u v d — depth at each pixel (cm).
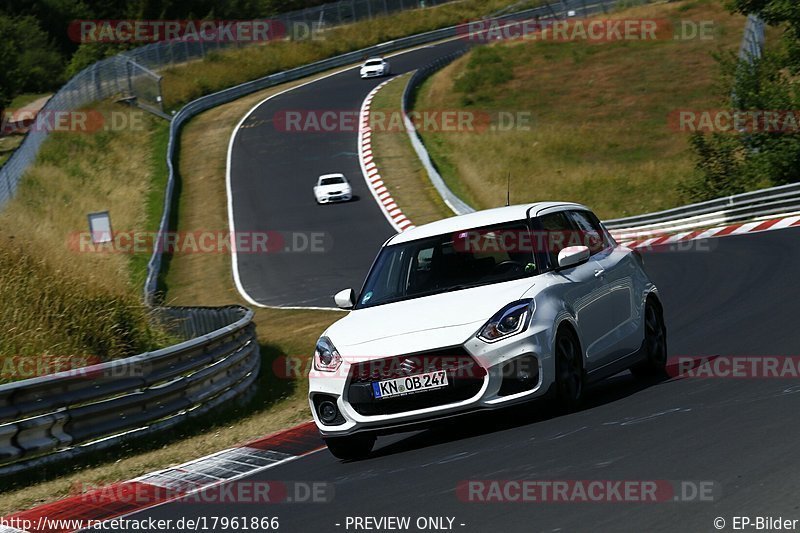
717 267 7119
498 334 2581
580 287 2888
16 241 6066
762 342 3706
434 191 14838
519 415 2658
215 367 4772
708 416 2428
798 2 11575
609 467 2056
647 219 11150
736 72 12300
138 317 6016
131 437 4056
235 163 17962
